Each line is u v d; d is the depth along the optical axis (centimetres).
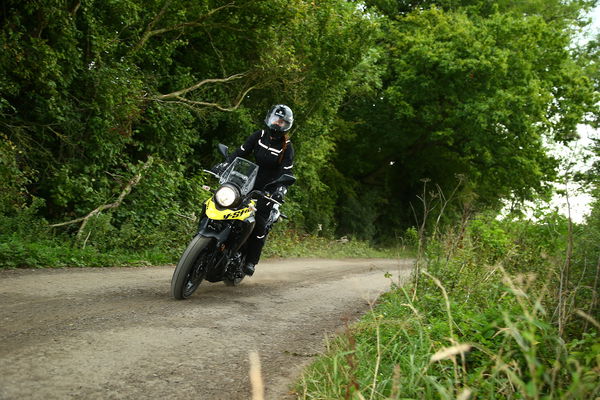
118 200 1141
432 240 655
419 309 511
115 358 361
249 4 1415
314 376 358
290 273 978
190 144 1563
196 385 332
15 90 977
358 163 2928
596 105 2781
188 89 1388
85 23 1148
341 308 632
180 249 1102
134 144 1268
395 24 2897
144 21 1334
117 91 1144
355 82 2302
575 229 461
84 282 645
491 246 690
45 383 305
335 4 1830
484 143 2669
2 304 486
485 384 292
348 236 2706
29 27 1026
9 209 945
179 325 464
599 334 341
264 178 673
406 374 341
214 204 594
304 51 1659
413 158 3120
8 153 940
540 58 2688
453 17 2683
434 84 2567
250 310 563
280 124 655
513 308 386
